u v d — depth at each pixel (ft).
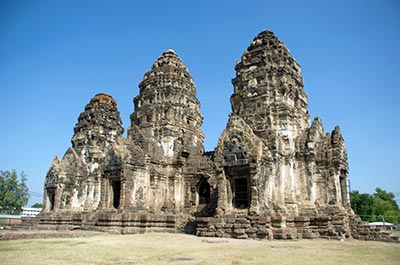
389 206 290.76
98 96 177.88
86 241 80.74
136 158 129.39
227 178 104.58
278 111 118.73
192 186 138.41
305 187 112.06
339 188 112.16
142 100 159.63
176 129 148.36
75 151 165.37
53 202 157.69
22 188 249.75
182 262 49.49
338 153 111.96
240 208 102.37
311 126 120.06
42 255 56.18
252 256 55.67
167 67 159.43
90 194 155.74
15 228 145.59
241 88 132.26
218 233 95.20
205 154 144.66
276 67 124.98
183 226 122.31
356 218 111.24
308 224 99.66
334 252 62.34
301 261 50.72
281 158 111.75
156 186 135.85
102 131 168.25
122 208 121.08
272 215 95.50
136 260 51.75
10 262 48.83
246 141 102.63
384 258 55.26
